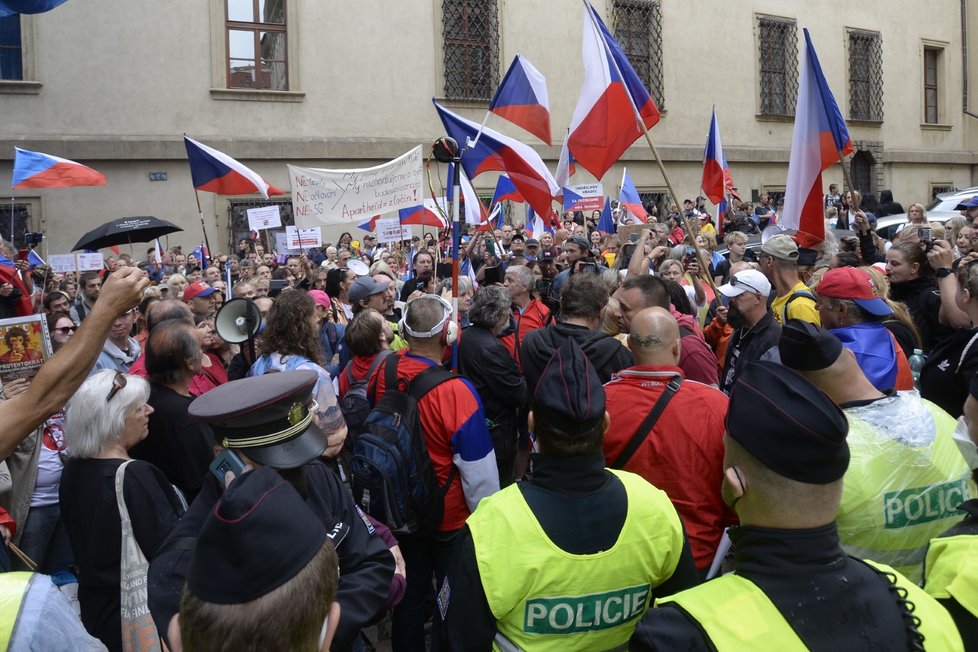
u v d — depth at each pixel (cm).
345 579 224
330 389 330
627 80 600
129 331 534
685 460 276
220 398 209
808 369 246
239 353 502
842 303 350
